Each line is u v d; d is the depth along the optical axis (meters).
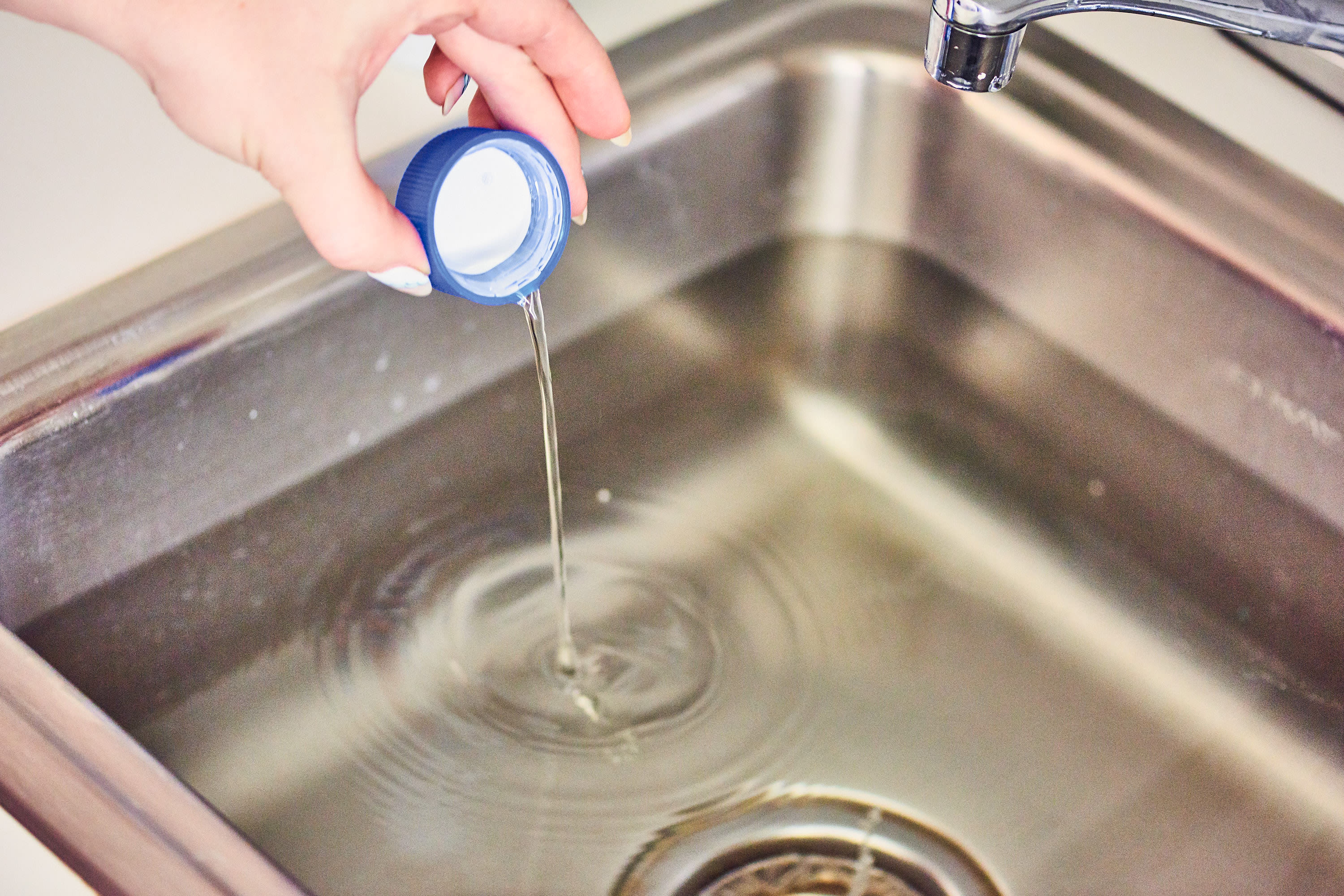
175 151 0.70
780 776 0.65
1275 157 0.69
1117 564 0.73
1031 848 0.63
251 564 0.67
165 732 0.63
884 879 0.62
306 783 0.62
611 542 0.74
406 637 0.68
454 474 0.74
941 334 0.81
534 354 0.75
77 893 0.39
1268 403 0.66
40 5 0.45
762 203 0.81
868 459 0.80
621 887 0.60
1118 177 0.69
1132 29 0.76
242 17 0.44
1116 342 0.72
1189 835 0.63
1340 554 0.65
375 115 0.70
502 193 0.51
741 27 0.78
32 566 0.60
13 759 0.43
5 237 0.64
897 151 0.79
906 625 0.72
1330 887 0.62
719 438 0.80
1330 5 0.44
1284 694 0.68
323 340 0.66
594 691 0.68
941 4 0.50
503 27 0.50
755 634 0.71
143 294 0.62
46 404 0.58
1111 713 0.68
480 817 0.62
